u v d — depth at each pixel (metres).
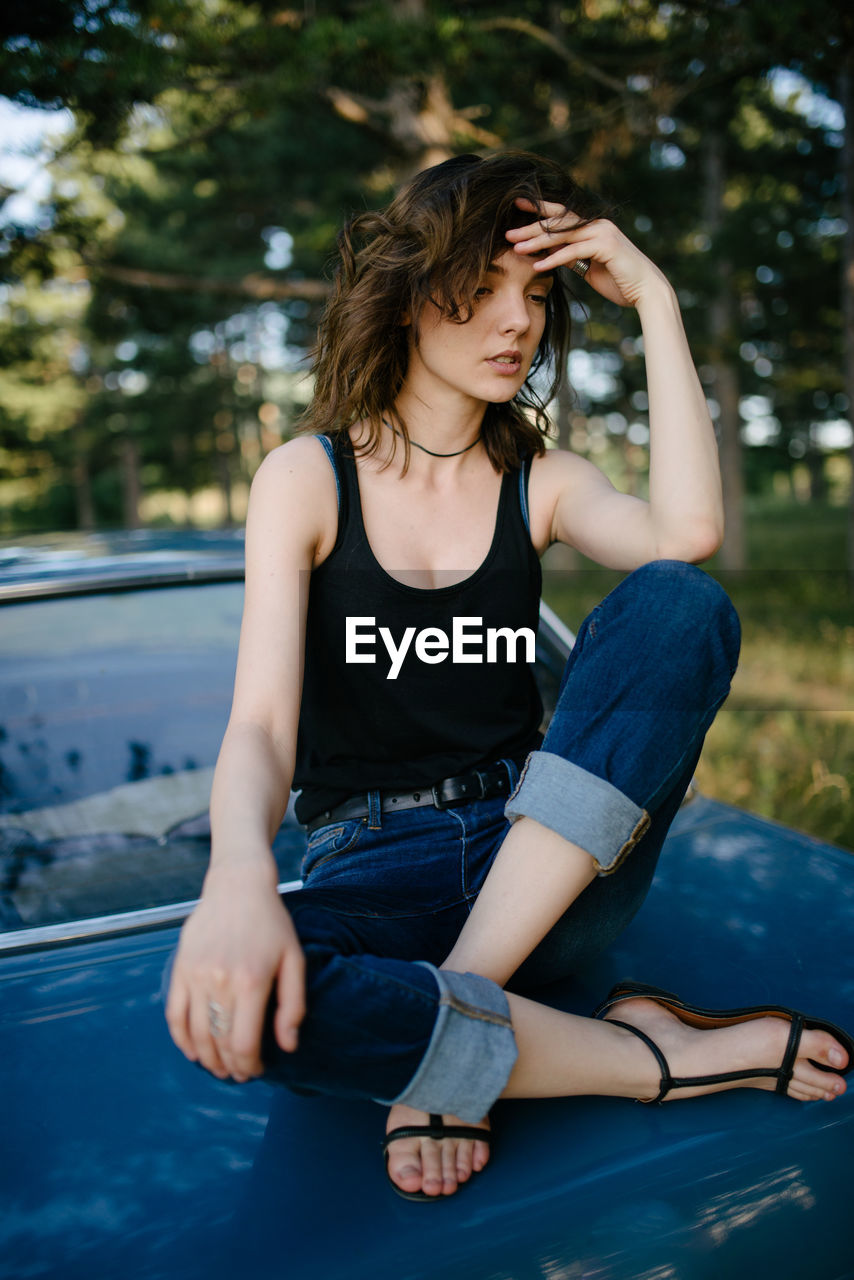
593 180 6.68
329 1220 0.82
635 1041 0.98
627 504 1.24
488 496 1.26
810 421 22.84
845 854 1.50
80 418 28.12
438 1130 0.86
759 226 11.17
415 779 1.17
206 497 45.94
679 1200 0.86
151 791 1.57
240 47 5.48
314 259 10.98
